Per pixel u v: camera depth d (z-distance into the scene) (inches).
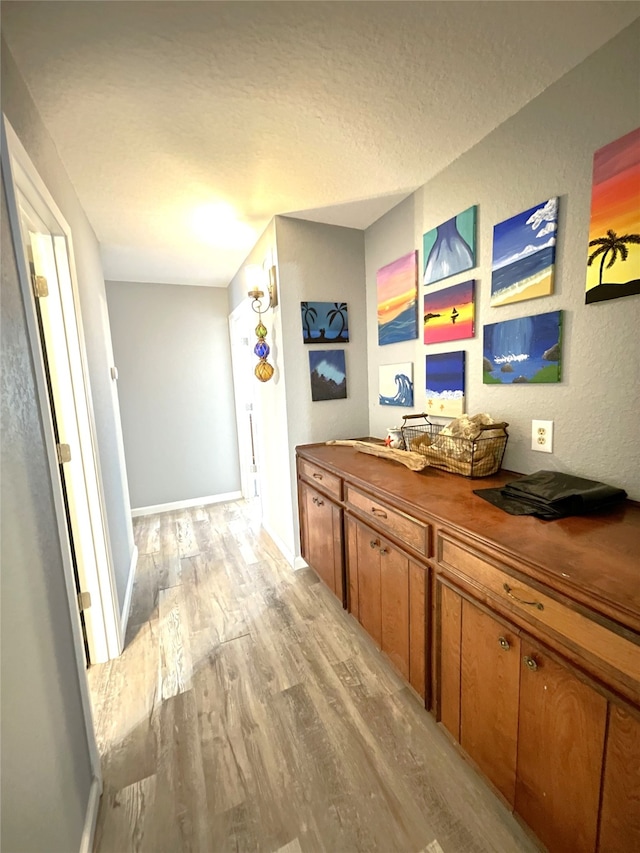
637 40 39.2
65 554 42.7
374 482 58.3
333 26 38.2
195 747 50.3
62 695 37.8
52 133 52.5
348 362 94.7
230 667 64.2
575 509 41.9
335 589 75.9
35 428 37.5
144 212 79.3
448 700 46.3
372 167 64.7
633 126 40.4
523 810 36.9
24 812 27.5
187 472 148.9
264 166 63.3
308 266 87.7
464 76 45.5
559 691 31.9
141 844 40.0
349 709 55.2
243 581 91.9
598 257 44.7
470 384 65.5
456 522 41.5
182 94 46.4
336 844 39.4
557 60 43.8
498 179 56.1
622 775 27.8
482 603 39.5
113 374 104.5
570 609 30.4
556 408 51.8
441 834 39.8
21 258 37.3
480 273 61.1
